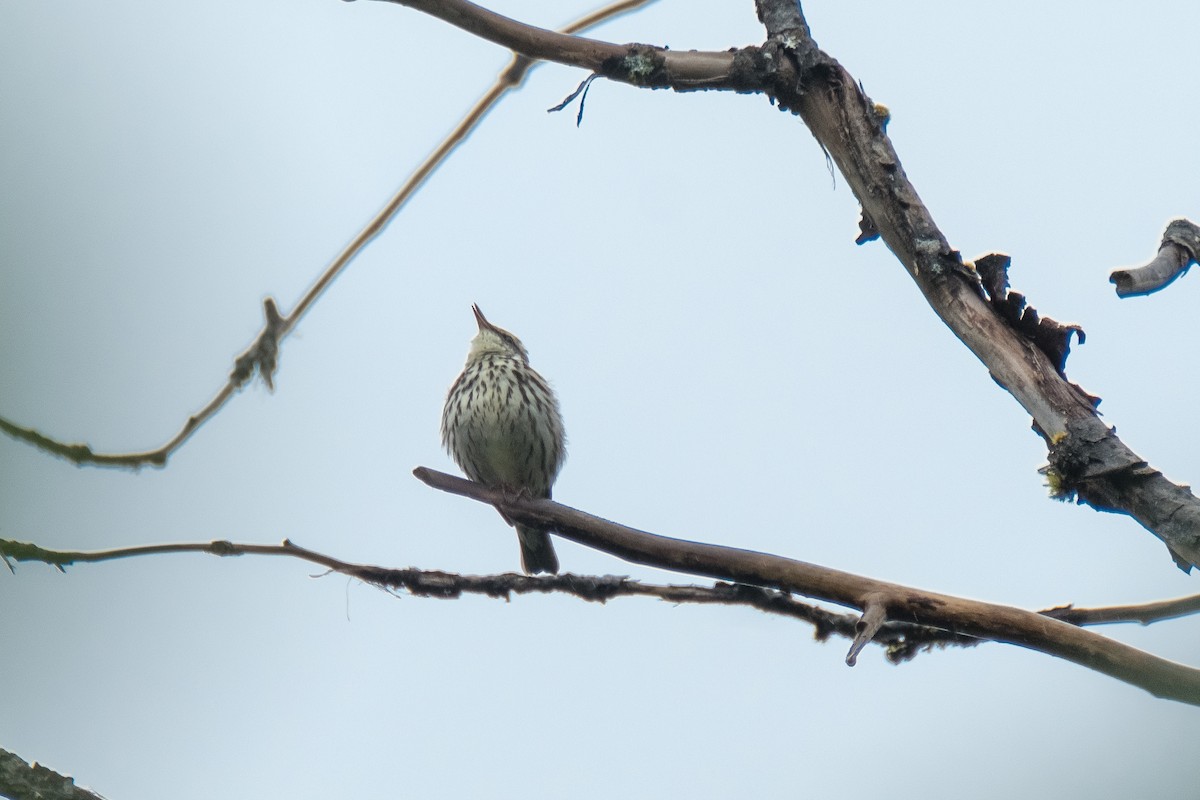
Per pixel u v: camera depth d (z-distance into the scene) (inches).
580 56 299.9
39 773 293.9
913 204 273.7
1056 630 263.6
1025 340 256.4
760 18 300.7
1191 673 254.8
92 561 378.6
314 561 369.1
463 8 301.0
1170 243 277.6
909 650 339.0
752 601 341.1
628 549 291.6
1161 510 228.4
